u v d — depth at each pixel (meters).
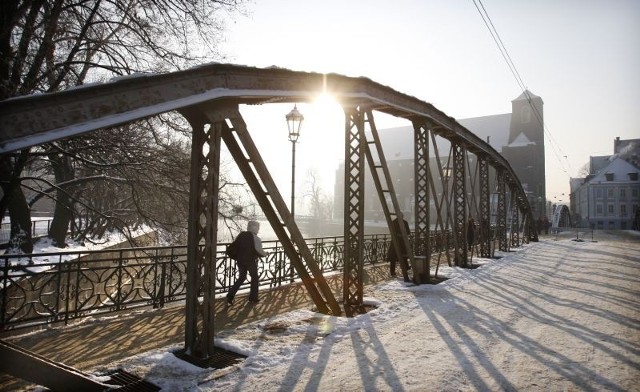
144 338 5.65
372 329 6.49
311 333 6.20
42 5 10.72
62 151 11.53
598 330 6.57
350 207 8.19
